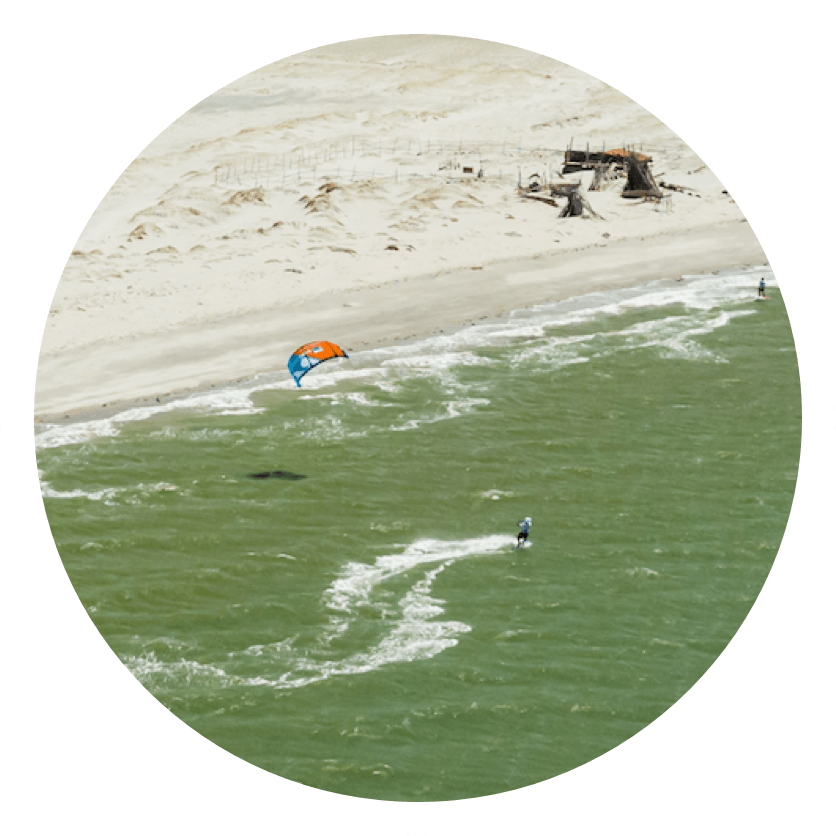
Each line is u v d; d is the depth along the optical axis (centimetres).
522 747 10575
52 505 14012
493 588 12738
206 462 15088
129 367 17738
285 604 12419
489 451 15425
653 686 11256
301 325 19175
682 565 13150
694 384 17375
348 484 14625
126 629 11950
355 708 10944
